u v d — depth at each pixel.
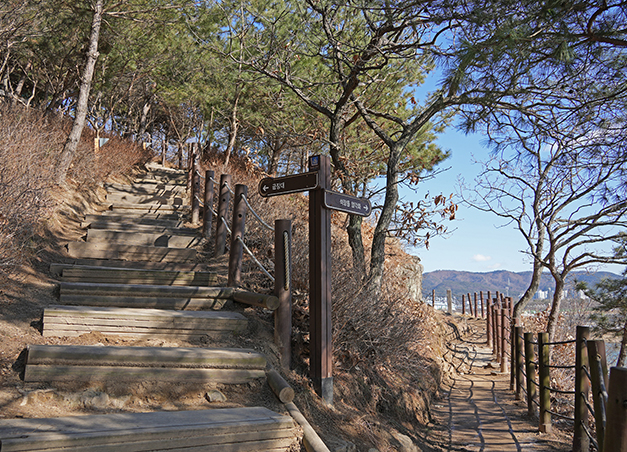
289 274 4.60
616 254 10.30
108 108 20.69
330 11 8.23
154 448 2.77
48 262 5.95
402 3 5.99
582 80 5.26
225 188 7.30
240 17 11.07
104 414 3.09
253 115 13.06
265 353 4.38
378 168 12.31
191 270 6.60
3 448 2.41
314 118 11.57
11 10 9.77
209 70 13.27
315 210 4.55
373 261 8.41
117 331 4.28
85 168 9.73
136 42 13.05
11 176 5.64
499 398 8.38
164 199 9.96
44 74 15.04
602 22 4.18
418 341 7.05
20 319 4.25
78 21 10.70
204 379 3.73
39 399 3.20
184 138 18.84
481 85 5.05
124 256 6.75
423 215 8.59
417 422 6.28
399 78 10.83
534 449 5.51
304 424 3.47
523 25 4.34
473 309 21.73
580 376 5.06
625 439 2.49
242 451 3.04
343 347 5.48
